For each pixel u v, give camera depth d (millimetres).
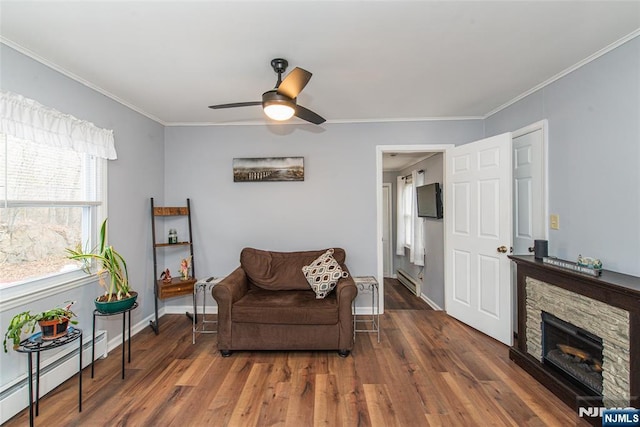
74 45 1986
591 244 2193
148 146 3428
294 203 3719
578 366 2055
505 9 1647
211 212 3756
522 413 1901
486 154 3010
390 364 2512
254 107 3199
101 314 2301
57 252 2307
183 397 2086
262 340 2676
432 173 4484
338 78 2510
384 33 1869
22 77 2016
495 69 2361
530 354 2395
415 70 2371
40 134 2076
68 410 1947
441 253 4113
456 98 2982
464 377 2307
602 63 2098
